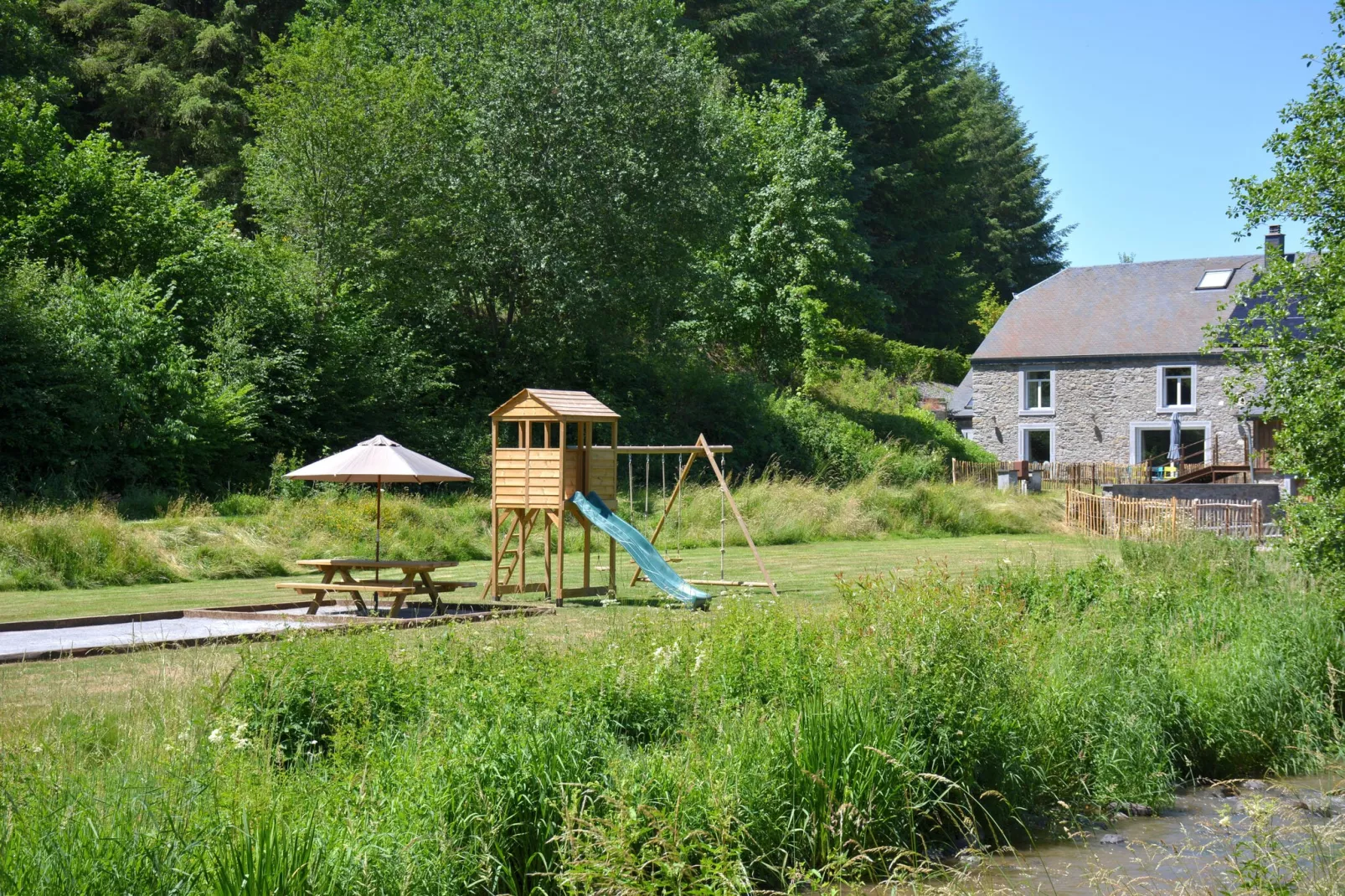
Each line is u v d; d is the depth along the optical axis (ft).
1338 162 40.14
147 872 14.14
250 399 92.12
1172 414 160.15
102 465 80.74
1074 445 166.50
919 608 27.58
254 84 111.24
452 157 110.83
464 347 119.34
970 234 236.63
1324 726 31.96
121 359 85.20
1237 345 42.63
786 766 21.42
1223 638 36.83
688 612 35.47
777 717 22.66
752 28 188.44
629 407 126.31
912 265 226.58
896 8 228.43
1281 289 41.47
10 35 120.57
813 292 163.02
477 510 80.84
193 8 143.95
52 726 22.52
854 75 210.79
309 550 68.59
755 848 20.04
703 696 24.04
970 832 22.95
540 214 114.73
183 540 65.26
